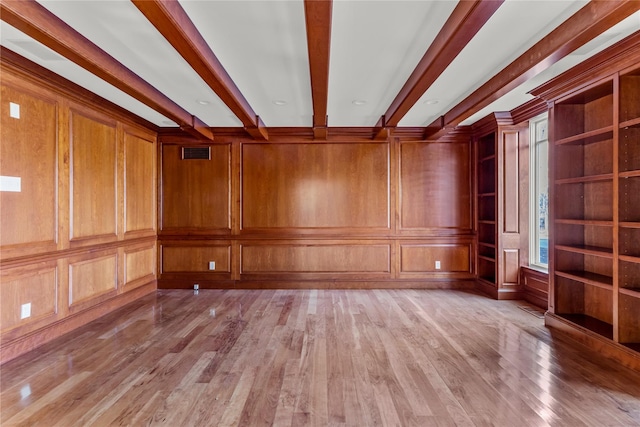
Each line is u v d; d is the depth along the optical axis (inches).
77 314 135.6
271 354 109.5
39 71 114.0
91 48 95.7
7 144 107.3
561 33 87.2
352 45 98.0
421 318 145.5
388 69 114.5
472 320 142.6
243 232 202.8
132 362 104.0
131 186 175.8
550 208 133.6
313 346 115.8
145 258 189.5
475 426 73.6
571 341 119.6
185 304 168.2
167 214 203.5
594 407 80.3
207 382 92.0
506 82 112.2
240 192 203.0
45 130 121.7
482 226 197.2
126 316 149.3
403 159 203.3
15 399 84.0
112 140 160.1
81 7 79.4
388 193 203.2
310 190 203.3
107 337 124.6
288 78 122.0
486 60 107.7
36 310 117.1
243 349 113.4
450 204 202.5
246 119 158.7
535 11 81.2
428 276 201.9
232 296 183.8
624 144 103.0
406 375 95.7
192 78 121.3
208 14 82.0
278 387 89.4
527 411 78.7
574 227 130.3
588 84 113.3
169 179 203.9
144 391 87.5
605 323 120.3
